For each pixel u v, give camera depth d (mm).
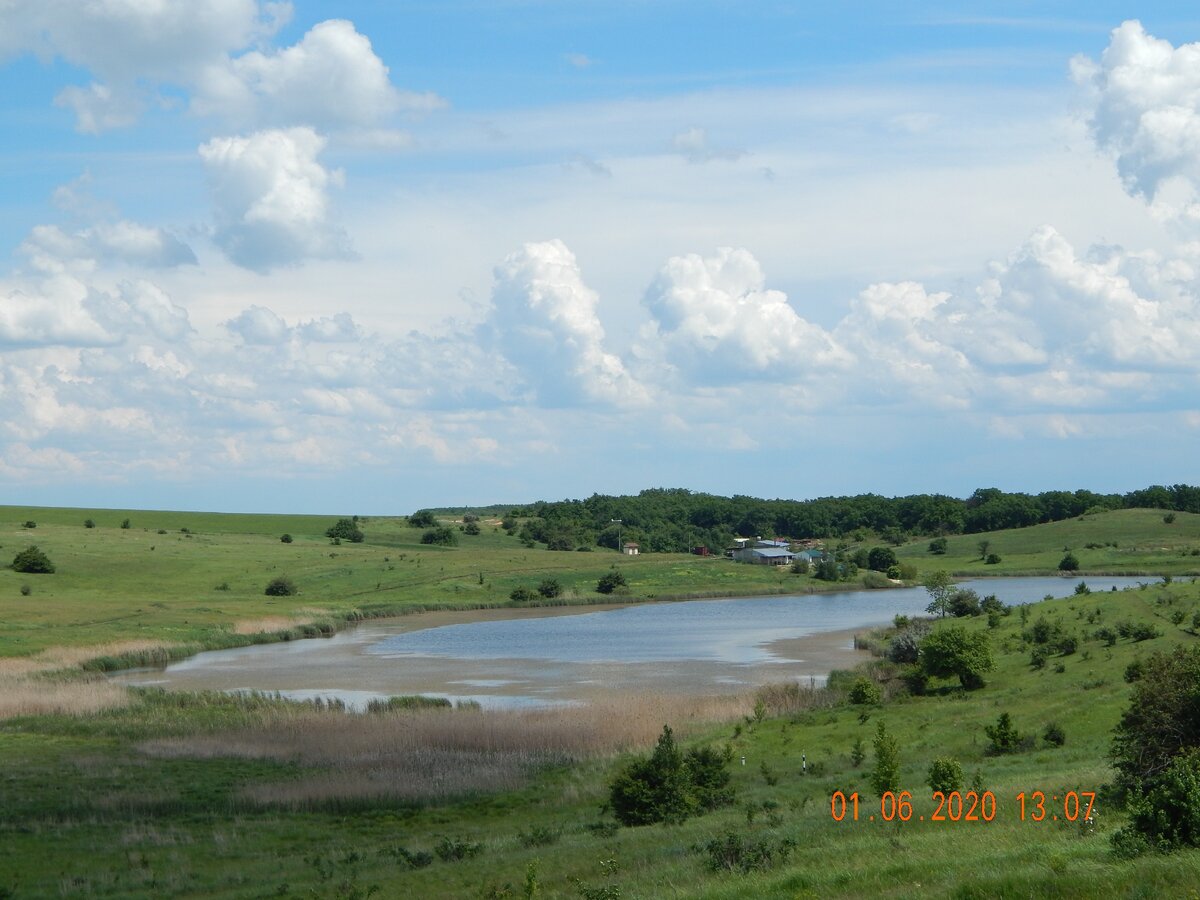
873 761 54000
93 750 64438
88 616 140500
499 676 101062
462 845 40562
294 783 54562
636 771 45562
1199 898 18047
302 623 147750
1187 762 23922
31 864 41281
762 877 26844
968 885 20875
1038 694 64500
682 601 196875
